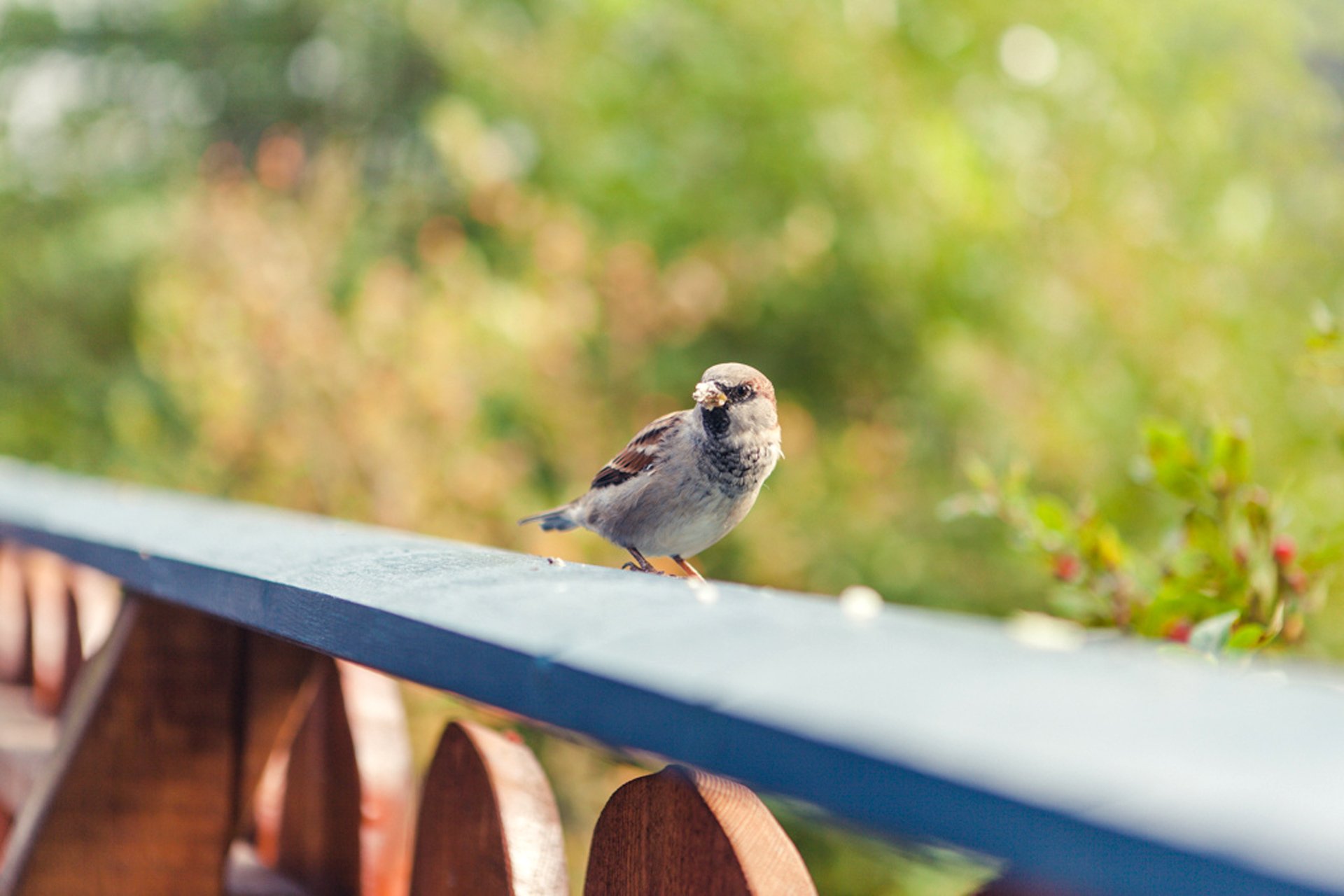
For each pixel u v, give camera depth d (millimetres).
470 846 2078
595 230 11859
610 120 12469
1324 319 3330
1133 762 770
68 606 4285
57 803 2551
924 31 12641
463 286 9969
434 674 1423
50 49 17609
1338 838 638
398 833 2607
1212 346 11383
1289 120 13695
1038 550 3459
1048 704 929
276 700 2668
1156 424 3197
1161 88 12812
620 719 1097
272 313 9289
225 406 8984
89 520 3113
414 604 1550
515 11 14391
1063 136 12500
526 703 1242
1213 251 12086
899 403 11953
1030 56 12617
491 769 2053
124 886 2574
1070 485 10977
